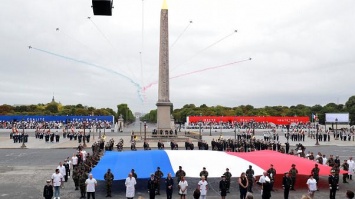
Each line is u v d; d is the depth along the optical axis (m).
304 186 34.47
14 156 59.84
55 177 28.80
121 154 38.88
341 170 36.22
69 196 30.64
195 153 38.09
